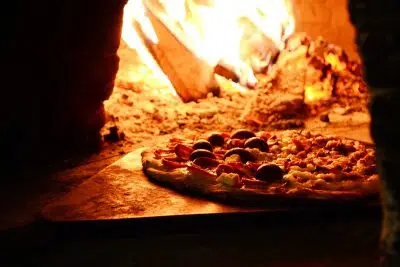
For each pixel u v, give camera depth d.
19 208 2.42
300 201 2.18
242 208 2.19
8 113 2.71
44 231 2.19
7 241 2.18
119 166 2.75
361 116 3.77
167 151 2.78
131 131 3.44
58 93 2.87
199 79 3.88
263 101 3.79
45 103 2.84
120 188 2.45
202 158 2.52
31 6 2.64
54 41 2.76
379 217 2.18
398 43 1.29
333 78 4.02
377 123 1.36
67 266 2.05
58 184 2.69
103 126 3.21
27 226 2.22
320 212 2.16
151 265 2.02
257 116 3.71
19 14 2.62
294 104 3.78
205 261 2.03
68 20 2.78
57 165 2.92
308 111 3.87
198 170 2.36
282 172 2.36
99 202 2.30
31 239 2.20
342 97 4.01
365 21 1.33
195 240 2.15
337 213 2.17
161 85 3.95
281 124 3.68
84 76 2.94
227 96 3.99
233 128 3.63
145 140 3.37
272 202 2.19
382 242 1.43
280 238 2.14
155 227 2.16
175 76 3.82
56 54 2.79
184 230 2.17
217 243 2.12
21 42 2.66
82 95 2.98
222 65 4.08
